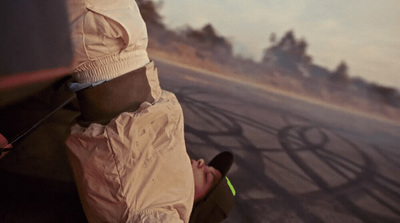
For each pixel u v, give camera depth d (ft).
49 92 3.00
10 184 4.52
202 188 4.73
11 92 1.60
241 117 14.78
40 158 5.06
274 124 15.44
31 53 1.63
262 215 9.04
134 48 3.12
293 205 9.98
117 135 2.98
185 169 3.49
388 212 11.57
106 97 3.05
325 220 9.91
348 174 13.24
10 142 2.76
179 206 3.32
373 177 13.76
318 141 15.34
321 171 12.67
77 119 3.32
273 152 12.67
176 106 3.64
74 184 5.11
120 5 2.83
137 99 3.24
